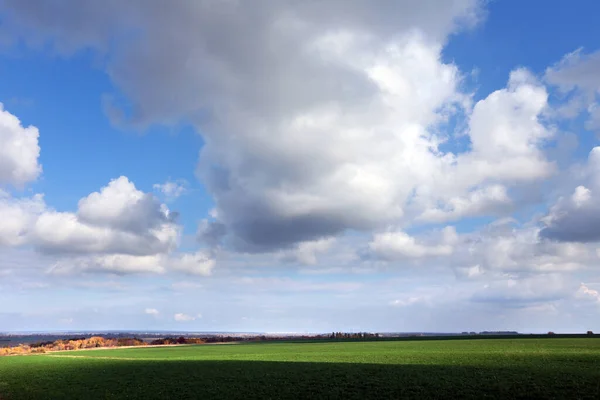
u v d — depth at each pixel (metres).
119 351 134.12
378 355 80.94
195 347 155.00
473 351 83.25
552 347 87.94
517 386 37.03
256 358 81.75
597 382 37.38
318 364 64.38
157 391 41.75
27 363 83.38
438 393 35.88
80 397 40.16
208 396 38.19
